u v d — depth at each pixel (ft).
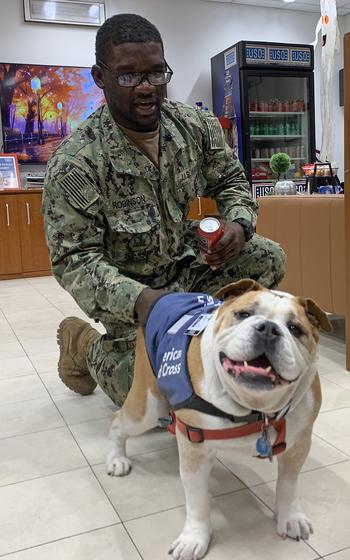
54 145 17.70
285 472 3.65
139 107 4.85
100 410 6.03
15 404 6.29
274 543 3.62
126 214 5.11
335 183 10.76
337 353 7.68
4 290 13.92
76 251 4.75
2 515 4.07
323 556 3.48
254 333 2.76
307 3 19.81
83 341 5.92
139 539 3.72
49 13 17.26
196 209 17.16
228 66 18.39
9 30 17.01
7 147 17.26
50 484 4.49
